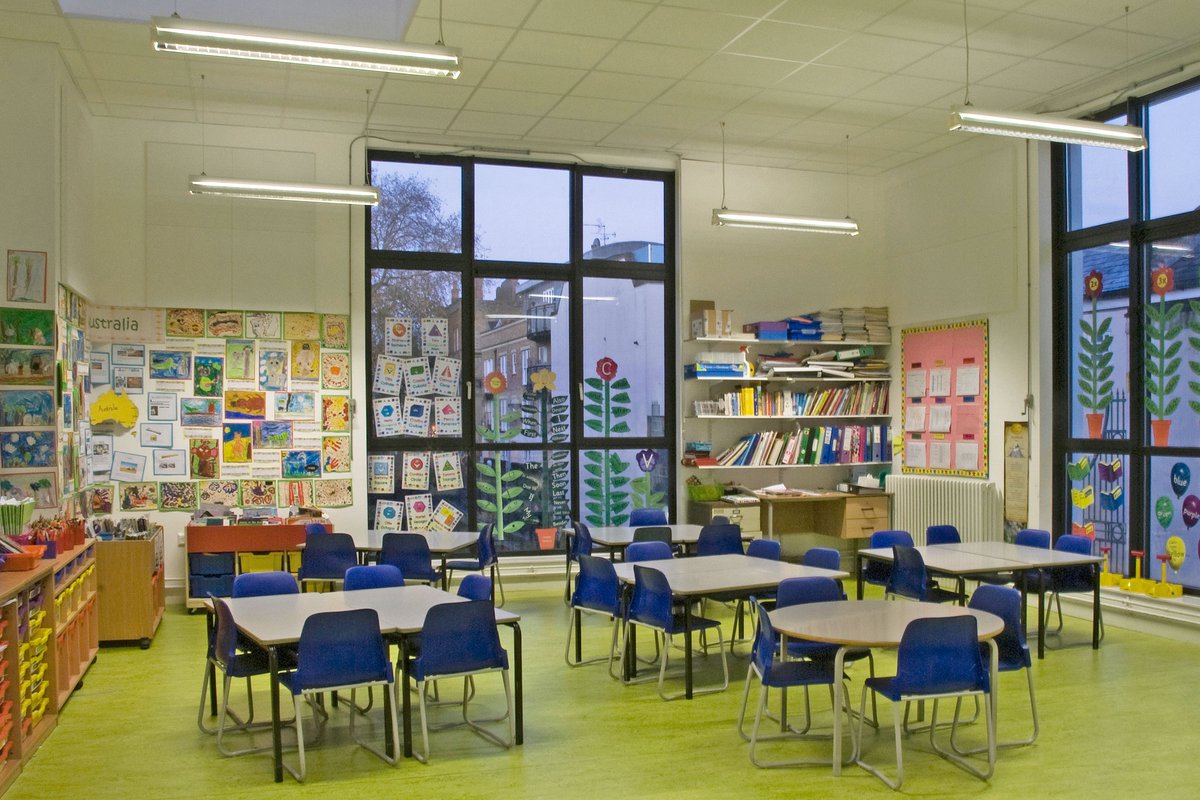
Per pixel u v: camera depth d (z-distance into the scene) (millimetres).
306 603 4988
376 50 5047
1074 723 4965
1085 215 7715
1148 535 7219
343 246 8375
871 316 9656
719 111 7820
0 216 6238
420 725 5023
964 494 8367
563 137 8602
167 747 4691
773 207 9617
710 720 5055
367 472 8586
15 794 4094
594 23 5980
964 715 5113
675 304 9484
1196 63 6652
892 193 9680
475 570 7586
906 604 4879
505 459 9023
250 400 8141
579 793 4066
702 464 9094
